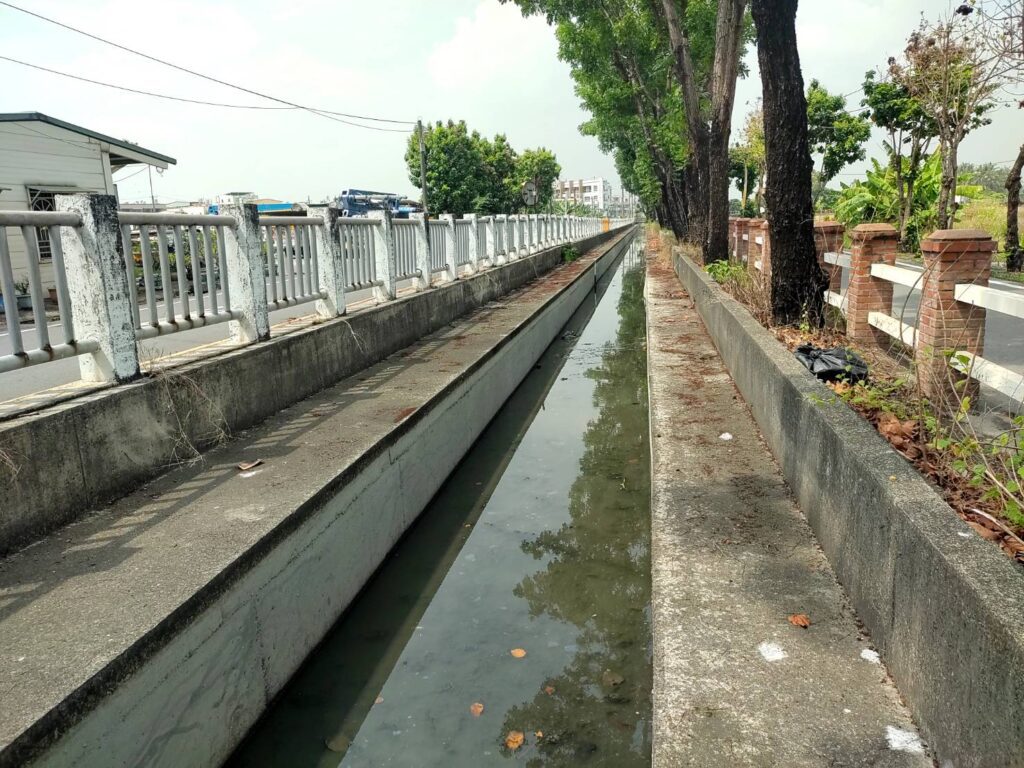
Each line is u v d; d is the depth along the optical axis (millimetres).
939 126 18781
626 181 53188
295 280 6691
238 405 5387
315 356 6625
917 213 21891
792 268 7641
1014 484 3084
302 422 5699
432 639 4469
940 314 5113
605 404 9766
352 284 7910
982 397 5117
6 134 13953
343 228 7652
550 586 5082
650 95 24203
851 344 6926
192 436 4836
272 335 6258
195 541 3557
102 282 4152
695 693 2598
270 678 3734
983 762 1872
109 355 4230
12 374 6910
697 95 16453
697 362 8266
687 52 16312
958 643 2041
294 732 3639
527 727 3664
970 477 3404
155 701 2814
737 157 40344
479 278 12938
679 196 28484
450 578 5223
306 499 4094
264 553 3615
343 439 5234
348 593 4730
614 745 3520
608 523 6055
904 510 2508
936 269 5105
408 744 3562
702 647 2867
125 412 4195
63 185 14922
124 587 3107
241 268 5727
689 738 2379
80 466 3859
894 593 2598
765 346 5676
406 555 5574
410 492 5934
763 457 5031
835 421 3580
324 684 4012
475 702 3867
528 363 11602
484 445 8141
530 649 4344
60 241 4047
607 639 4434
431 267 10688
